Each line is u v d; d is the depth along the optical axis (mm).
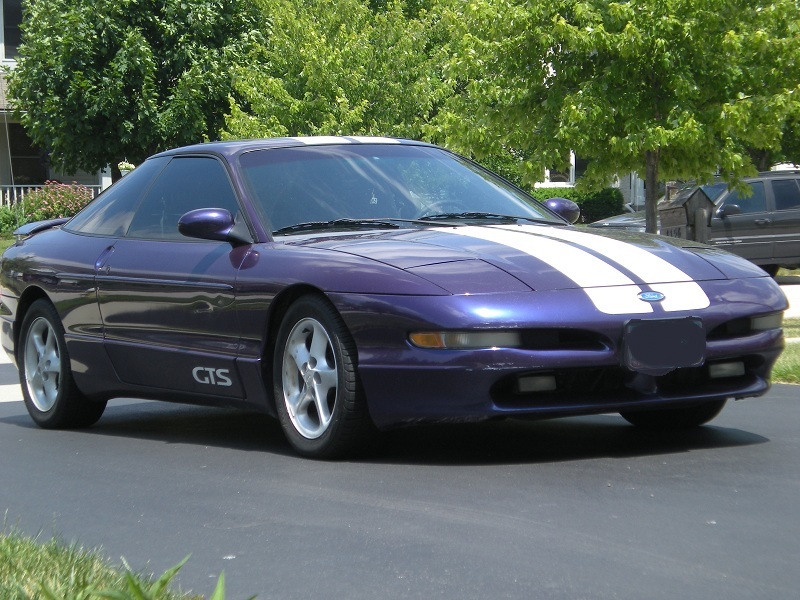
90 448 7004
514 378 5578
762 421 7094
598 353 5605
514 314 5531
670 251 6301
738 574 3975
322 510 5020
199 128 27609
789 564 4078
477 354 5504
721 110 14188
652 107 14656
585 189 16000
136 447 6945
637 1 14055
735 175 15633
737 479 5406
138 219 7535
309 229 6641
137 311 7145
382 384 5734
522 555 4238
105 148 28234
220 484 5668
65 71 27797
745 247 22125
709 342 5879
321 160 7145
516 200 7453
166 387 7086
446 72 16047
